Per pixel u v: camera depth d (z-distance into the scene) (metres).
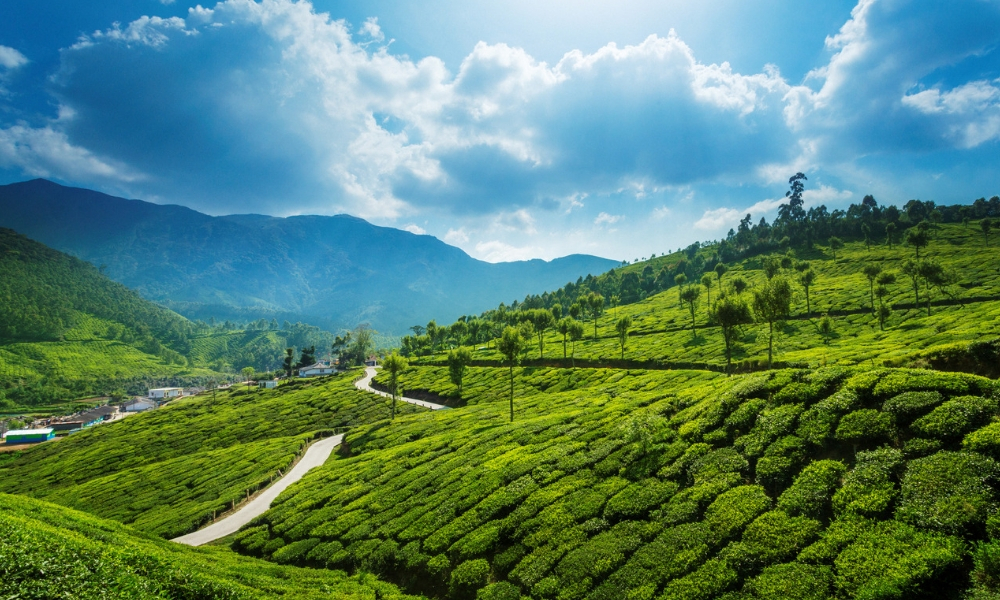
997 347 28.03
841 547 17.62
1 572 14.16
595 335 135.88
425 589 25.39
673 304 166.00
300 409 101.00
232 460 66.88
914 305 95.50
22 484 82.31
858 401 24.53
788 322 102.69
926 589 15.02
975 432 19.19
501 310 175.50
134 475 70.56
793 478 22.16
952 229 178.88
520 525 26.28
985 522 15.95
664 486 25.42
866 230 188.88
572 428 40.06
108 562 18.17
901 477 19.42
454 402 90.44
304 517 37.97
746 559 18.84
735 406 29.92
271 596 22.94
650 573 19.83
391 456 47.97
